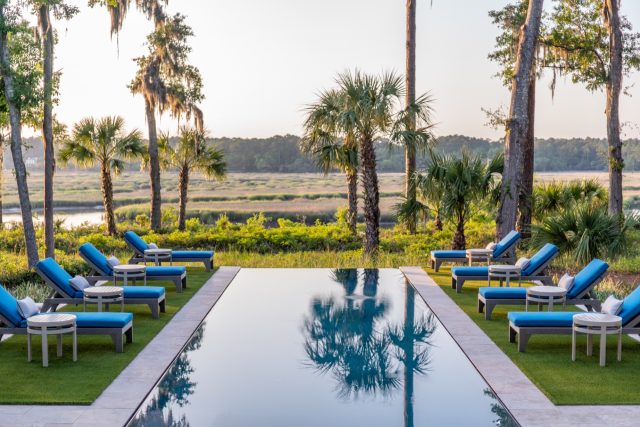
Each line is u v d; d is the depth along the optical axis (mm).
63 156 26406
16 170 14891
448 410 6984
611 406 6969
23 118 16562
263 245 22812
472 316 11234
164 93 26891
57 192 66625
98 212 49094
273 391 7578
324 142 21734
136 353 8922
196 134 28969
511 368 8297
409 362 8719
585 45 23609
